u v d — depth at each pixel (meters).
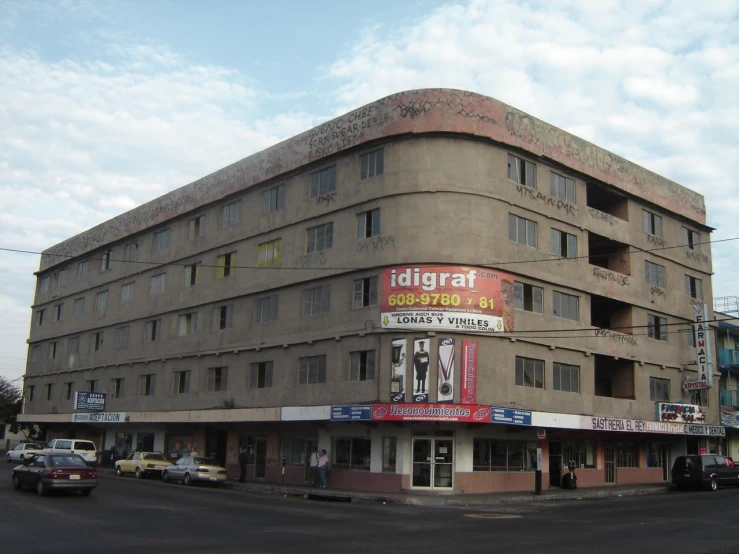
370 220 36.44
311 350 38.34
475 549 16.27
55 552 15.30
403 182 35.06
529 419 34.44
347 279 36.88
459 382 33.00
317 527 20.31
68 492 29.16
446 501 29.58
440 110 35.22
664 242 47.41
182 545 16.42
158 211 53.12
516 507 28.22
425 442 33.59
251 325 42.84
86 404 54.53
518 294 36.53
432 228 34.22
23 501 25.48
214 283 46.47
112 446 57.25
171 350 49.62
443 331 33.38
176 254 50.59
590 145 42.34
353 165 37.78
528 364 36.66
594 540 17.95
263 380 41.56
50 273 69.31
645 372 44.12
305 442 39.06
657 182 47.44
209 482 38.62
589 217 41.59
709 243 49.53
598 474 41.47
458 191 34.69
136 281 55.16
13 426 83.94
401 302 33.88
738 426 50.69
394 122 35.66
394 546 16.66
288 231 41.25
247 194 45.19
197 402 46.16
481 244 34.69
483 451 34.66
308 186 40.69
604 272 41.94
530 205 37.56
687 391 47.22
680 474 39.81
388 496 30.62
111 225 59.28
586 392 39.41
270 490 35.16
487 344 34.41
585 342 39.75
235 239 45.16
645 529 20.47
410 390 33.19
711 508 27.66
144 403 51.50
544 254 38.00
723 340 54.03
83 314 62.03
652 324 45.56
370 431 35.03
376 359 34.38
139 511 23.66
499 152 36.47
